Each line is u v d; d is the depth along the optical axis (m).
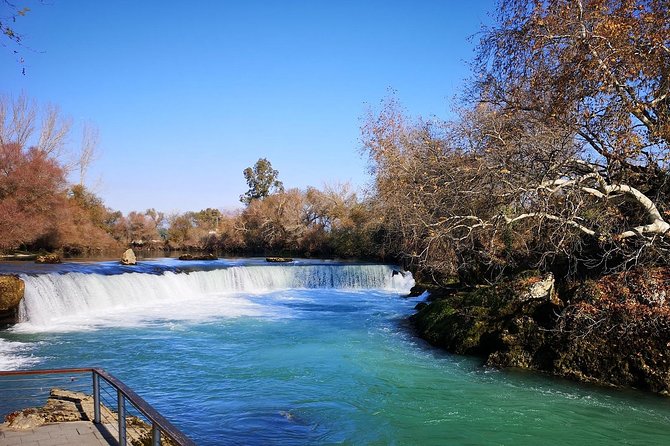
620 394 11.11
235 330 18.50
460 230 16.72
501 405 10.52
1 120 47.62
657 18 12.90
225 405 10.58
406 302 26.66
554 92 14.80
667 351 11.09
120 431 6.16
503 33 16.25
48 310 19.11
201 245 67.44
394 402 10.74
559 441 8.81
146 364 13.78
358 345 16.09
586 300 12.60
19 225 35.59
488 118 17.06
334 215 54.97
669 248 12.76
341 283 33.88
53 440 6.74
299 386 11.90
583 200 13.67
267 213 62.31
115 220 66.31
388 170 28.70
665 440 8.85
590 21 13.86
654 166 13.62
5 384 11.60
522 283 14.48
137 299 23.97
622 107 13.15
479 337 14.66
